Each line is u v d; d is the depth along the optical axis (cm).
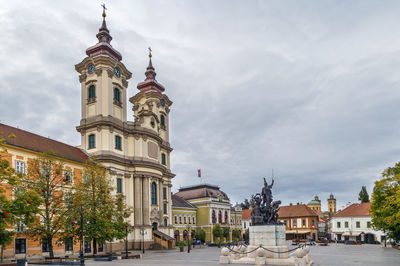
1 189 2853
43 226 3972
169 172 8781
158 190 7600
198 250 6794
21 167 4800
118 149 6894
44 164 4194
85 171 4650
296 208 12038
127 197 6888
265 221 3416
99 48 7094
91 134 6712
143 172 7175
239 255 3409
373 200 6138
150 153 7494
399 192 4719
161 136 8750
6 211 2788
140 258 4656
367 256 4134
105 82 6862
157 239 7138
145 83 8831
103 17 7456
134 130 7281
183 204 10788
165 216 8131
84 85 7000
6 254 4378
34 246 4794
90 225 4209
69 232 4156
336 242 9944
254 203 3538
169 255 5244
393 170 5762
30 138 5534
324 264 3138
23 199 2936
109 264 3516
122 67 7250
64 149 6122
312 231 11538
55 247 5125
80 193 4309
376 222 6331
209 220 10975
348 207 10819
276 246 3247
